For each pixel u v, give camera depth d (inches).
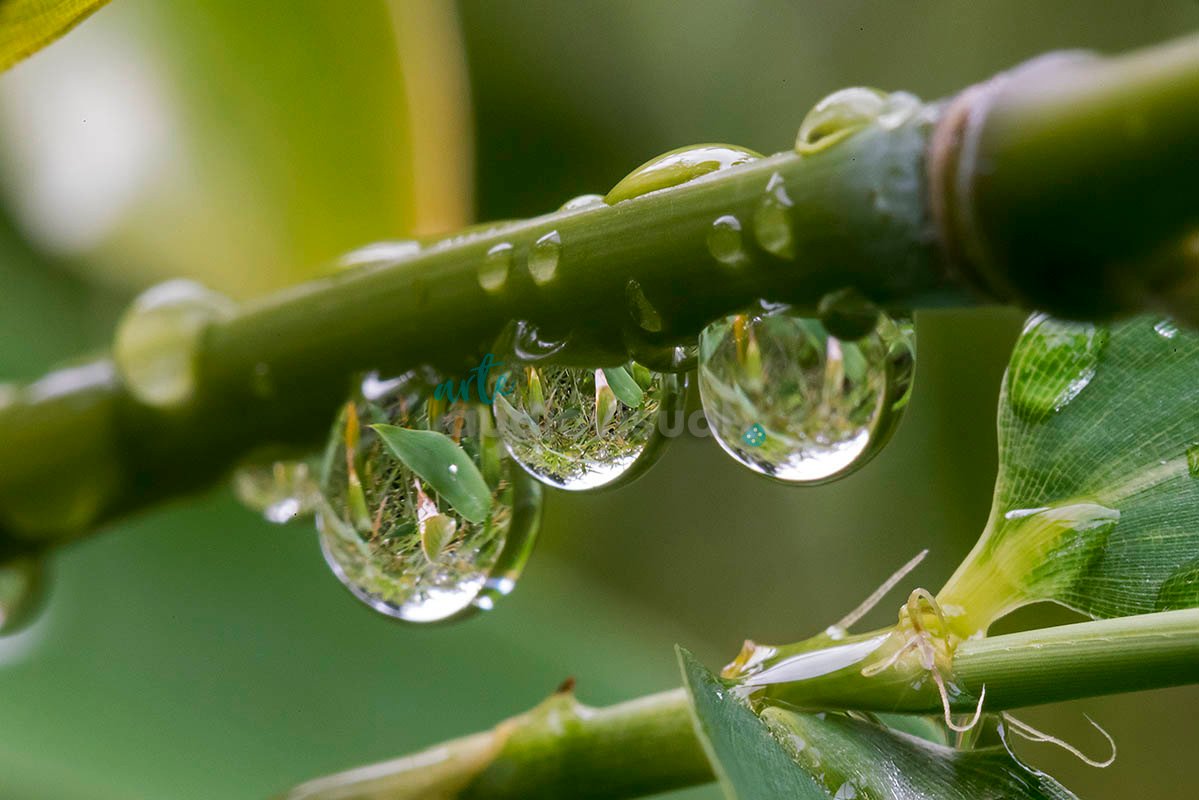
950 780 4.6
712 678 4.5
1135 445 4.7
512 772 4.7
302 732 5.4
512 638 5.6
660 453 4.9
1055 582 4.7
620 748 4.7
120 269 5.4
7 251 5.6
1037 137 4.3
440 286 4.7
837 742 4.6
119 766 5.3
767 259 4.5
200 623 5.4
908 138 4.4
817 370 4.7
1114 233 4.3
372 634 5.5
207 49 5.3
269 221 5.4
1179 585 4.6
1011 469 4.7
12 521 5.0
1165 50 4.3
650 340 4.6
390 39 5.3
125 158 5.4
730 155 4.6
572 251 4.6
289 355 4.8
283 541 5.5
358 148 5.4
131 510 5.1
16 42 4.7
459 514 4.9
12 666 5.3
